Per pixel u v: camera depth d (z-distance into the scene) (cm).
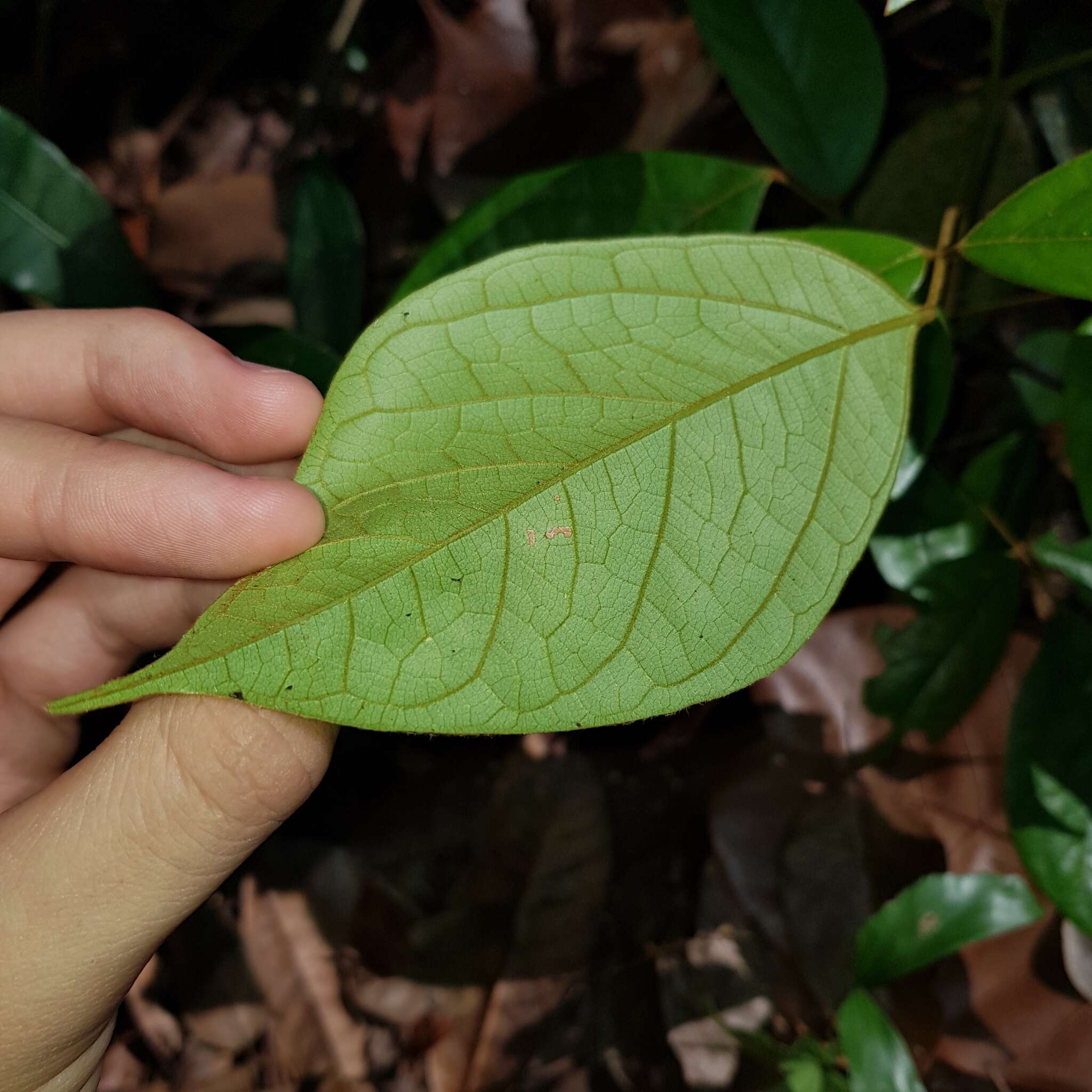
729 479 12
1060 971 22
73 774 15
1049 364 20
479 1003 27
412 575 11
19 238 23
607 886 27
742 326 12
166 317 17
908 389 12
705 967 26
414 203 27
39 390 18
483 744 29
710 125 24
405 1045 27
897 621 23
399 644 11
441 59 26
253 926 29
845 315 12
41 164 23
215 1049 28
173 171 31
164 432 18
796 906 24
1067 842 18
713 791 25
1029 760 18
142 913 15
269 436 17
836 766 24
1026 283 13
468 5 25
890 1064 20
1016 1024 22
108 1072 29
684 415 12
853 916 24
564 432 12
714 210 18
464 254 18
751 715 27
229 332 22
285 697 10
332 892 29
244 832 15
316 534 14
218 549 15
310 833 29
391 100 28
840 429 12
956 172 20
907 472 17
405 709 11
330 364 21
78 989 15
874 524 12
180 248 28
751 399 12
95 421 18
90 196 23
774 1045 23
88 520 15
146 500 15
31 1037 15
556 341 12
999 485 20
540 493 11
